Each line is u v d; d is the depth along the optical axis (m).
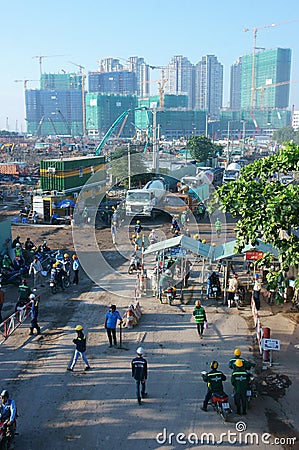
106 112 194.00
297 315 18.05
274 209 12.20
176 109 172.88
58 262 22.09
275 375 13.48
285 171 13.90
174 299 20.11
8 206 45.28
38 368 13.97
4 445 10.09
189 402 12.15
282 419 11.41
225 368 13.91
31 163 87.12
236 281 19.14
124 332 16.62
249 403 11.91
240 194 13.23
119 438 10.69
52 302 19.75
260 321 17.38
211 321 17.58
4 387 12.87
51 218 36.59
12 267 22.98
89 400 12.23
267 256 14.19
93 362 14.32
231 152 108.88
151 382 13.10
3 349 15.25
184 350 15.12
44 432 10.91
